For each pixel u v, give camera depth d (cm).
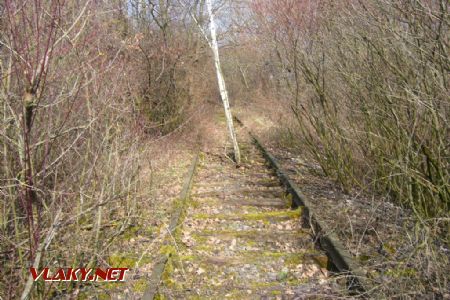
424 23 503
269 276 502
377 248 518
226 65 2772
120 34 703
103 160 496
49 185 443
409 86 505
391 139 614
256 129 1658
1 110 395
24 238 410
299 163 1066
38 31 329
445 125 497
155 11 1403
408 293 396
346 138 730
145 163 714
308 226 634
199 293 466
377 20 566
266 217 683
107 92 478
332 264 512
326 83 794
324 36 757
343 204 642
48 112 410
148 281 463
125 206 612
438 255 454
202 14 1530
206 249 573
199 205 771
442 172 493
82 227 464
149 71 1087
